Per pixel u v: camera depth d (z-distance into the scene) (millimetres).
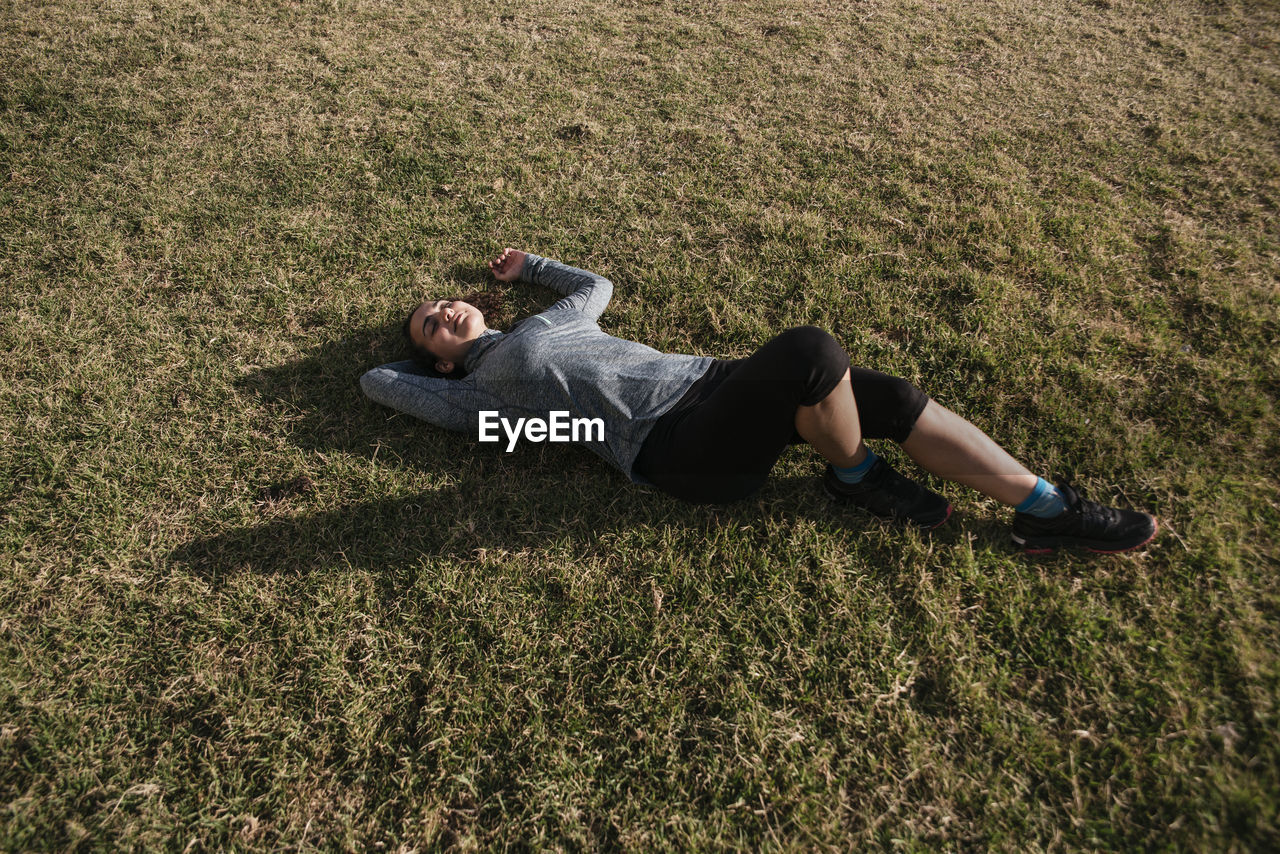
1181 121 4074
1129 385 2721
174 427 2859
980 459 2170
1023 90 4434
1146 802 1789
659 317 3160
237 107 4461
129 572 2432
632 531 2463
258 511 2594
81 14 5344
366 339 3184
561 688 2115
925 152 3963
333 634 2264
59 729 2080
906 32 5109
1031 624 2141
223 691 2152
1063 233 3385
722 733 2002
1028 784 1856
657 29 5250
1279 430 2520
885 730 1980
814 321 3074
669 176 3896
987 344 2902
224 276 3461
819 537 2383
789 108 4375
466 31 5246
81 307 3326
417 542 2488
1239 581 2154
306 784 1979
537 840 1848
